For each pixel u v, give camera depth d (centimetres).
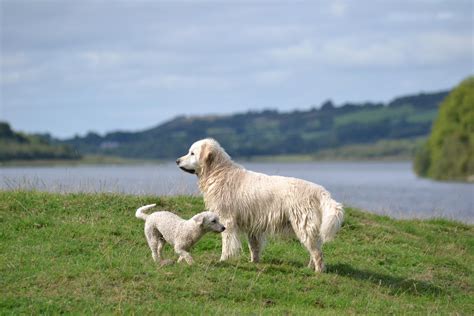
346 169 12300
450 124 7488
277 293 1083
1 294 969
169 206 1598
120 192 1702
